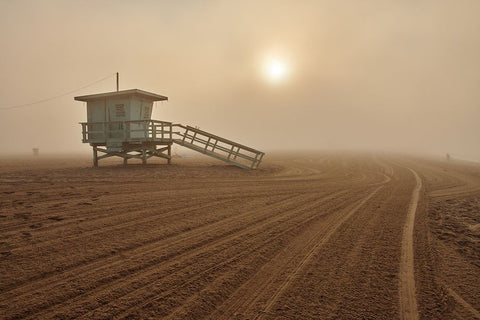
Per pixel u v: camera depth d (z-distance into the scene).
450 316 2.91
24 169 17.11
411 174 17.59
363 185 12.38
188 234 5.40
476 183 13.98
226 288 3.44
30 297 3.11
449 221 6.77
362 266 4.14
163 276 3.70
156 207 7.48
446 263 4.31
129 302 3.07
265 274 3.84
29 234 5.16
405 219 6.82
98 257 4.23
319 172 17.95
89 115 20.19
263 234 5.50
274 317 2.85
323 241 5.19
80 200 8.09
